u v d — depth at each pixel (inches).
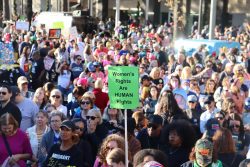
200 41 1555.1
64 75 1122.7
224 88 871.1
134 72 517.7
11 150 560.4
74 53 1507.1
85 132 614.9
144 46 1713.8
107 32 2426.2
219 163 452.4
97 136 614.2
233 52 1322.6
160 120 598.5
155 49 1472.7
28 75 1256.8
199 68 1145.4
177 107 693.3
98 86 858.8
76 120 601.0
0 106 660.1
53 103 753.0
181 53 1221.7
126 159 448.5
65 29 2388.0
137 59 1371.8
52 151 540.7
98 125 619.5
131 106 518.9
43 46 1642.5
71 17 2442.2
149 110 799.7
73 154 531.8
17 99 714.2
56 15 2445.9
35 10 3959.2
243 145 651.5
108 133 622.2
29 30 2345.0
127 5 3757.4
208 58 1213.1
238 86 892.0
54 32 2177.7
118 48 1688.0
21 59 1286.9
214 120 580.7
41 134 639.8
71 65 1229.7
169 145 545.0
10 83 1075.3
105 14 3735.2
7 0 3907.5
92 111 611.5
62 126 529.7
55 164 532.7
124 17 3772.1
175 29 2306.8
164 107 690.2
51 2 3831.2
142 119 646.5
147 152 432.5
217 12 3110.2
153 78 995.9
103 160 479.8
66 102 982.4
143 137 607.5
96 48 1592.0
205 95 882.8
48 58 1256.8
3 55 1243.2
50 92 789.2
